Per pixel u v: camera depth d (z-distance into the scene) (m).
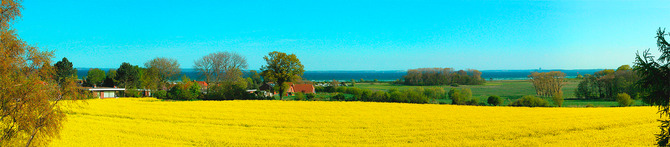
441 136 25.73
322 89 98.81
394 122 32.53
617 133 25.67
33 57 18.03
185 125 31.50
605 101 67.50
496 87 127.94
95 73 106.19
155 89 85.75
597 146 21.83
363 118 35.34
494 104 54.50
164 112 40.19
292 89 103.44
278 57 70.25
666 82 11.95
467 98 64.94
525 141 23.64
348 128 29.81
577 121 31.50
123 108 44.19
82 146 22.69
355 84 160.88
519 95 89.25
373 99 59.72
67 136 25.72
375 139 25.08
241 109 43.78
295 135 26.72
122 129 28.77
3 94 16.67
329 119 34.62
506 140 24.11
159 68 89.25
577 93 75.06
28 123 17.47
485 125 30.25
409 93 58.66
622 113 37.12
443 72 144.12
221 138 25.48
